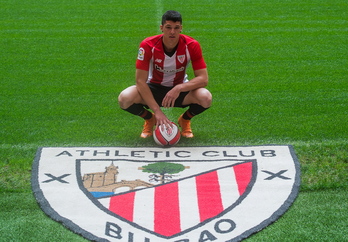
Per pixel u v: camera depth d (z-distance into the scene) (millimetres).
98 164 3797
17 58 6773
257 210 3176
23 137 4375
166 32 3877
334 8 9352
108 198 3314
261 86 5738
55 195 3350
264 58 6746
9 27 8273
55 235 2934
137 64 4082
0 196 3371
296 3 9711
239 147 4082
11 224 3039
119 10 9312
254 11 9195
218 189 3424
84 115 4930
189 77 6082
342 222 3053
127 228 2988
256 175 3609
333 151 4012
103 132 4508
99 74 6176
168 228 2990
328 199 3326
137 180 3551
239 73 6184
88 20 8672
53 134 4453
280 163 3785
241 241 2879
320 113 4926
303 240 2877
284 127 4578
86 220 3066
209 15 8922
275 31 7980
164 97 4141
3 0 10031
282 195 3348
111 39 7633
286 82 5863
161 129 4066
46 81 5930
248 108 5090
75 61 6664
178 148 4109
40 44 7398
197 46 4066
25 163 3844
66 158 3891
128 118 4867
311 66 6426
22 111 5020
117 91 5621
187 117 4367
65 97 5426
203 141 4273
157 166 3764
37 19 8758
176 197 3324
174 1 9906
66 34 7887
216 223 3037
